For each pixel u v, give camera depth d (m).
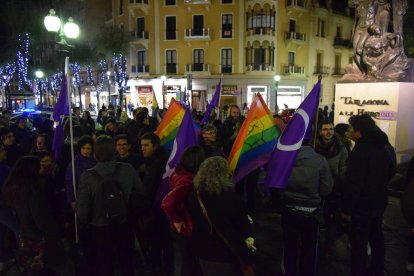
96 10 43.19
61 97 5.75
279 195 4.46
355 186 3.67
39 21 30.62
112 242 3.73
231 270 2.90
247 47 34.72
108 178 3.69
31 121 12.07
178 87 36.09
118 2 38.88
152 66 36.84
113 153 3.81
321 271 4.64
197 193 2.93
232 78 34.94
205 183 2.85
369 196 3.73
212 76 35.22
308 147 3.90
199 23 35.56
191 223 3.04
